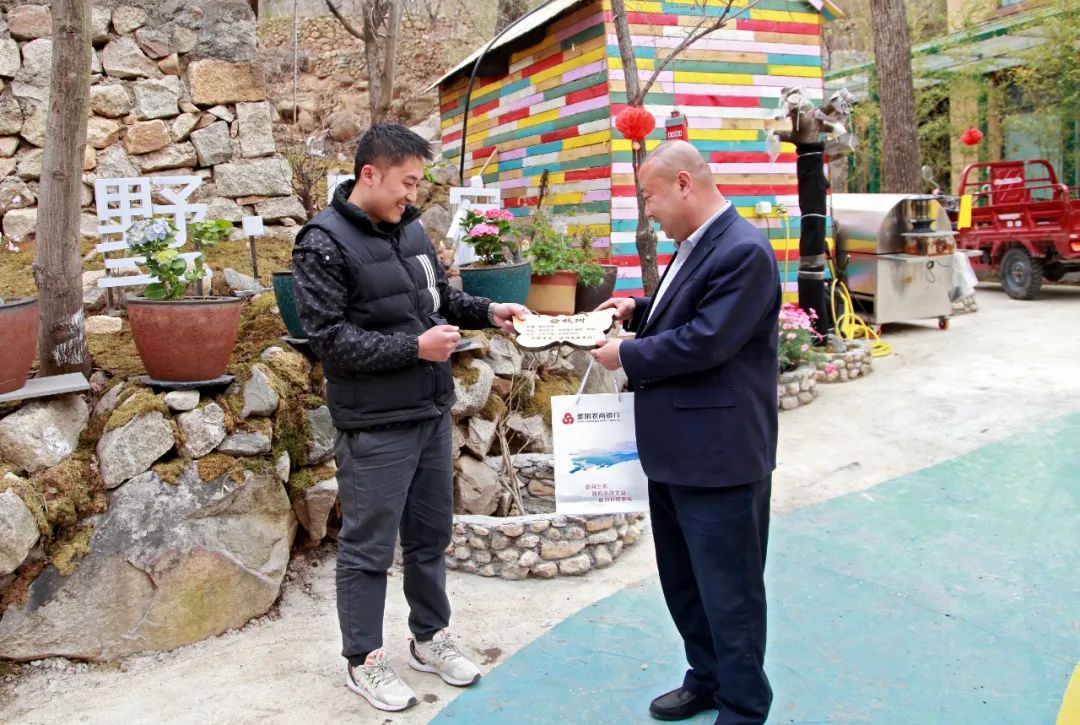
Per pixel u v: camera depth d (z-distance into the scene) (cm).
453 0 1266
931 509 438
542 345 285
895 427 571
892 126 1123
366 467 279
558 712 283
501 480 432
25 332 310
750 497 242
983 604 344
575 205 666
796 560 390
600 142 632
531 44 709
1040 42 1262
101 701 291
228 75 536
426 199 654
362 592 284
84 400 345
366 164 272
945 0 1702
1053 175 1010
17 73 496
